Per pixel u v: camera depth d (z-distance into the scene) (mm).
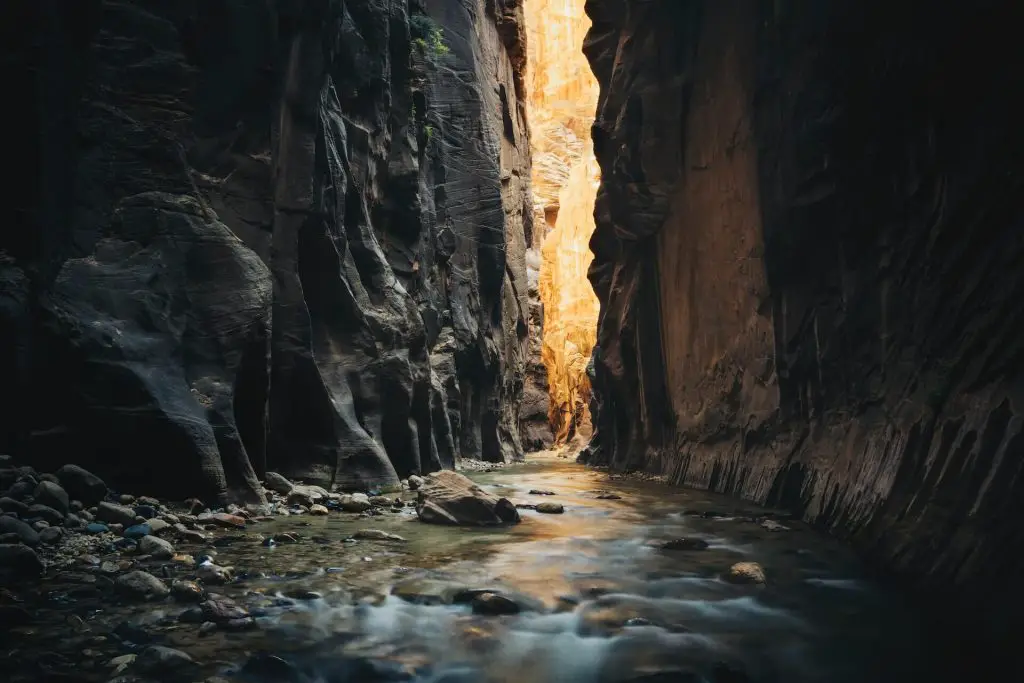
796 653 5367
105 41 11344
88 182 10609
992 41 6992
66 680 4383
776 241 12359
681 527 10516
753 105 12867
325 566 7512
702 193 15602
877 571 7637
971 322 7355
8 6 8852
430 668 5035
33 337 9047
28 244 9117
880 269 9508
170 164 11406
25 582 6234
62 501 8055
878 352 9594
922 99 8289
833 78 10312
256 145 12703
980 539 6051
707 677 4949
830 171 10656
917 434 7953
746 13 13070
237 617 5664
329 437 13453
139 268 10602
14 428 8820
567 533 10000
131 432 9508
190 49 12141
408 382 15930
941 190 8039
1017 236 6707
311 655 5113
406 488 14258
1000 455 6141
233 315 11367
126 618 5547
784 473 12227
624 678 4914
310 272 14516
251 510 10305
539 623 6000
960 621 5746
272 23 12812
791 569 7805
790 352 12328
